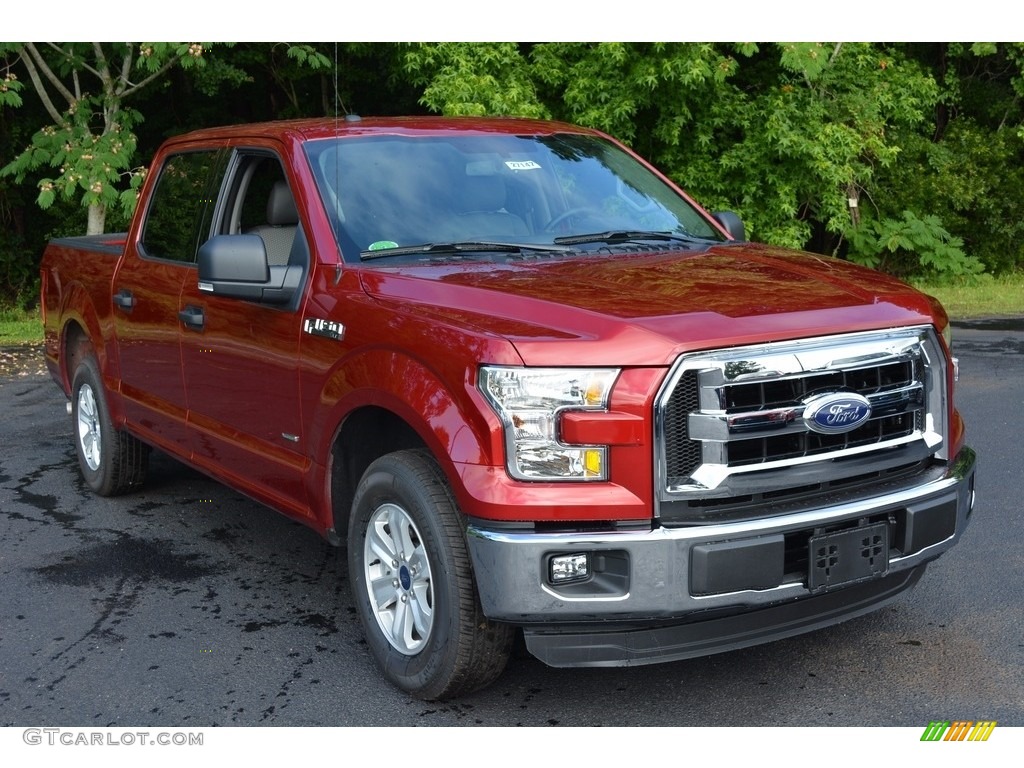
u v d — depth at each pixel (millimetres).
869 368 3592
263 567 5242
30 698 3902
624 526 3332
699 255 4387
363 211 4449
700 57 14773
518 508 3307
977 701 3742
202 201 5301
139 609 4723
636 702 3812
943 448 3871
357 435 4164
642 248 4551
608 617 3336
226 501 6344
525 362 3328
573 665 3463
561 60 15750
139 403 5742
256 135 5012
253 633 4465
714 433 3330
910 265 19688
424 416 3523
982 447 7121
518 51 16062
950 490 3787
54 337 6844
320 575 5129
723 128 16203
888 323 3607
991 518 5676
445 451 3449
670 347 3287
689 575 3301
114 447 6203
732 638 3549
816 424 3461
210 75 15055
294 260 4426
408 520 3768
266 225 4965
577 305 3516
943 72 20328
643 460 3297
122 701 3873
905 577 3965
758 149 16000
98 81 16766
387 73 17391
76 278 6434
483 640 3584
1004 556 5129
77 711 3799
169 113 18391
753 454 3414
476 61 15078
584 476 3322
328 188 4488
